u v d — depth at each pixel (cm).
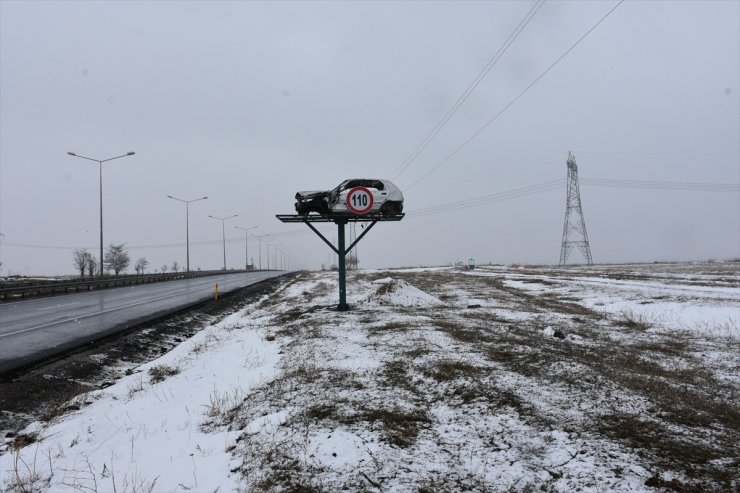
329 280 4059
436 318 1315
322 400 612
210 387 796
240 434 541
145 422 649
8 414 771
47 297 2948
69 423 688
